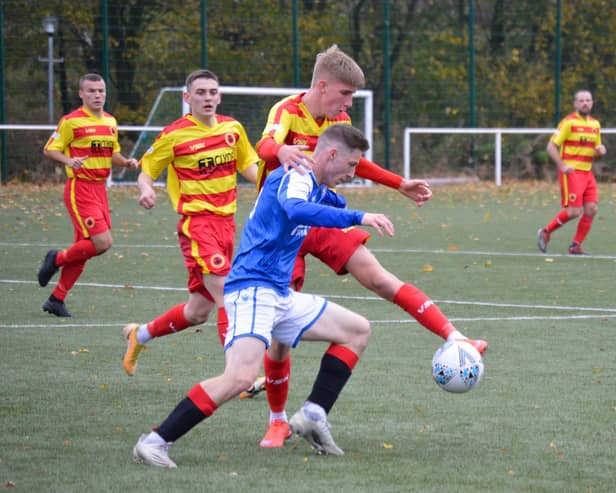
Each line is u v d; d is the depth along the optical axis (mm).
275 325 9242
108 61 50250
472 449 9562
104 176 18062
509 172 59656
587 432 10180
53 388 12086
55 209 38688
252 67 55531
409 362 13562
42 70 51750
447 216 37969
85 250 17188
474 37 62562
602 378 12641
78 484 8359
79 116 18078
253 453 9453
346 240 10672
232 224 13234
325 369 9344
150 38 53438
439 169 58625
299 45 56844
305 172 8812
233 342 8914
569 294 19719
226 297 9109
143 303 18656
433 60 61469
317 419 9250
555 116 59250
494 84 61750
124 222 34438
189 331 15969
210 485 8352
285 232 8898
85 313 17594
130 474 8672
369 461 9148
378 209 40844
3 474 8648
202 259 12562
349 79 10977
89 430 10203
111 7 52625
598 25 62375
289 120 11188
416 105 61125
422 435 10078
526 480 8555
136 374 12914
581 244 27562
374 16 60344
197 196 13055
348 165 8938
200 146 13109
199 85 13180
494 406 11266
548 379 12594
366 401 11484
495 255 26266
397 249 27594
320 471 8805
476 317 17188
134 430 10219
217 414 11031
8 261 24641
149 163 13227
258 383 11656
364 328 9438
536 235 31391
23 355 14055
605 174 59906
